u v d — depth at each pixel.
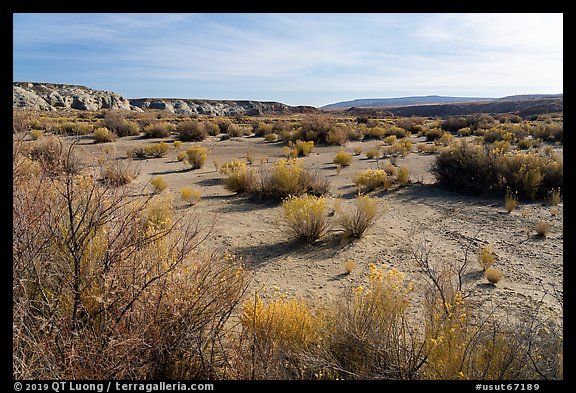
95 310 3.10
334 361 3.27
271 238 8.52
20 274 3.08
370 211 8.77
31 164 4.47
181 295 3.20
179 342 3.04
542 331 3.46
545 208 10.59
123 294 3.10
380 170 14.66
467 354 3.04
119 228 3.54
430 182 14.99
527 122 47.59
